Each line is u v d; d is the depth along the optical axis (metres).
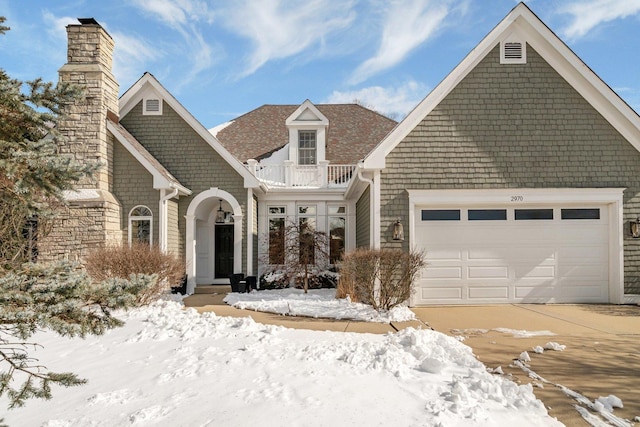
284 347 5.80
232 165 13.84
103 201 11.44
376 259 9.42
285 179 16.16
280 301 10.66
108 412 3.93
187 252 13.77
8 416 3.99
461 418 3.62
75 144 11.73
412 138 10.90
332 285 14.77
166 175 12.50
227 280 15.59
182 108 13.91
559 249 10.93
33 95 3.77
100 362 5.46
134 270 9.48
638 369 5.27
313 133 16.94
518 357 5.78
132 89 13.97
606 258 10.94
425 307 10.46
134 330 7.02
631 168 10.84
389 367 4.83
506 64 10.99
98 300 3.20
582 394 4.43
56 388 4.64
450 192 10.79
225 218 15.49
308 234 14.45
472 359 5.42
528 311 9.70
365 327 7.91
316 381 4.44
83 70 11.94
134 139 13.49
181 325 7.03
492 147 10.88
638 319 8.70
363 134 18.69
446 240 10.95
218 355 5.46
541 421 3.73
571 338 6.96
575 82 10.91
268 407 3.82
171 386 4.47
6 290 2.84
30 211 4.28
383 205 10.84
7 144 3.27
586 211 10.98
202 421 3.62
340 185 16.03
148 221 12.59
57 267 3.17
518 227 10.96
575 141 10.88
